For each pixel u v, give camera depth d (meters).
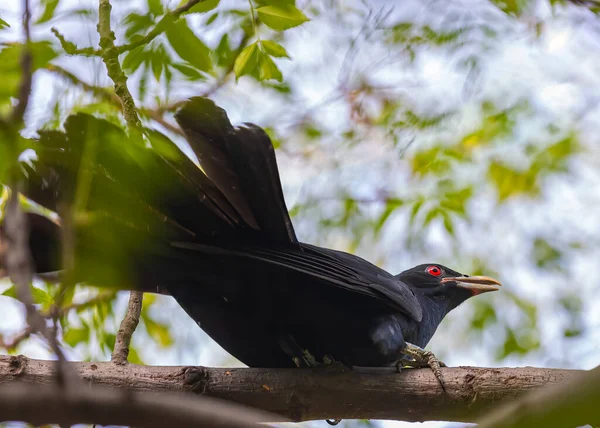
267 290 9.65
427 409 9.56
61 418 6.63
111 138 7.07
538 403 5.86
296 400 9.50
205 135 8.65
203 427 6.45
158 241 8.92
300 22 11.31
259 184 8.82
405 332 10.87
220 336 10.19
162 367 9.33
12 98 6.54
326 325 10.14
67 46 8.22
